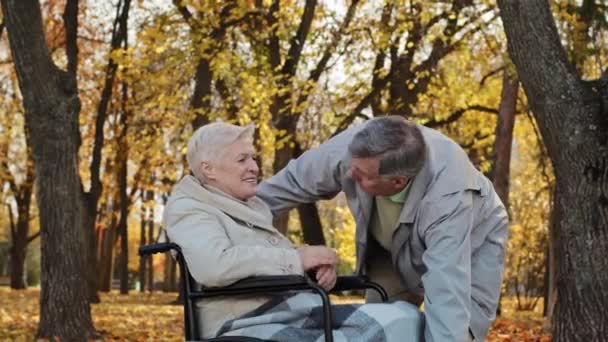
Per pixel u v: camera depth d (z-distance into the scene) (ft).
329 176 12.92
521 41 22.02
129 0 47.06
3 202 94.89
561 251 22.30
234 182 12.00
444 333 11.07
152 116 68.80
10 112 82.53
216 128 12.12
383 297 12.86
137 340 34.17
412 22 49.83
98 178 43.11
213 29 49.98
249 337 10.80
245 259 11.20
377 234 12.73
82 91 74.49
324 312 10.71
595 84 21.93
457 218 11.44
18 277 100.27
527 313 68.59
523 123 66.08
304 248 11.84
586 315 21.77
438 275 11.25
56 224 30.94
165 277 123.54
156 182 86.17
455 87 58.49
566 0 36.52
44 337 30.86
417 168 11.30
